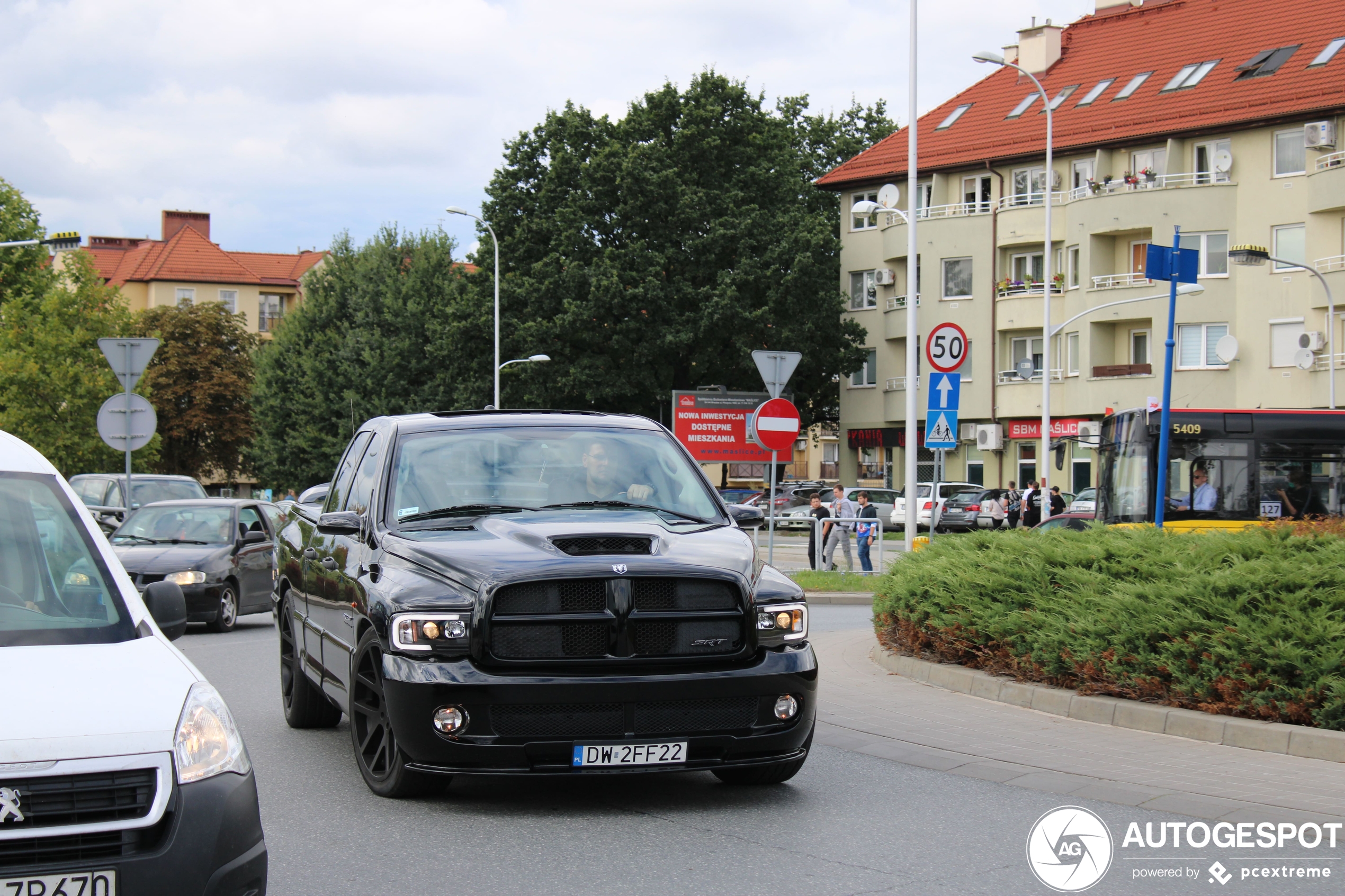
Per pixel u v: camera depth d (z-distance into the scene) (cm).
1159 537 1047
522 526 701
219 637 1606
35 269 5975
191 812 397
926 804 688
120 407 1947
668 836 619
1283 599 845
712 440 3788
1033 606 1019
